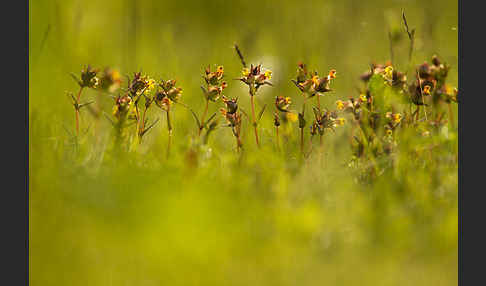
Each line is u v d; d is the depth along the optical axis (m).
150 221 4.07
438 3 9.60
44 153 4.99
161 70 7.79
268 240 4.07
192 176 4.68
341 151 5.68
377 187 4.71
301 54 8.30
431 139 5.16
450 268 3.88
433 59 5.50
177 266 3.82
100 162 4.90
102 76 5.17
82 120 6.04
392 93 5.31
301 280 3.74
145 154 5.17
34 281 3.69
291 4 10.84
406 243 4.12
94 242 3.98
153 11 10.77
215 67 8.16
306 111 6.88
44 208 4.24
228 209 4.26
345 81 7.89
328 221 4.30
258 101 7.23
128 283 3.69
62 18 8.50
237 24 10.13
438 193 4.68
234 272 3.79
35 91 6.85
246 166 5.03
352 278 3.77
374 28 9.43
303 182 4.77
